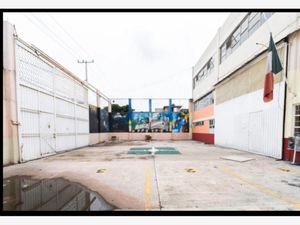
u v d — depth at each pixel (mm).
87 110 15492
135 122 23188
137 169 5965
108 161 7465
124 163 7004
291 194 3709
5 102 6898
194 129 22297
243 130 10508
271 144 8086
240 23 11156
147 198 3541
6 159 6812
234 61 11773
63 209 3195
